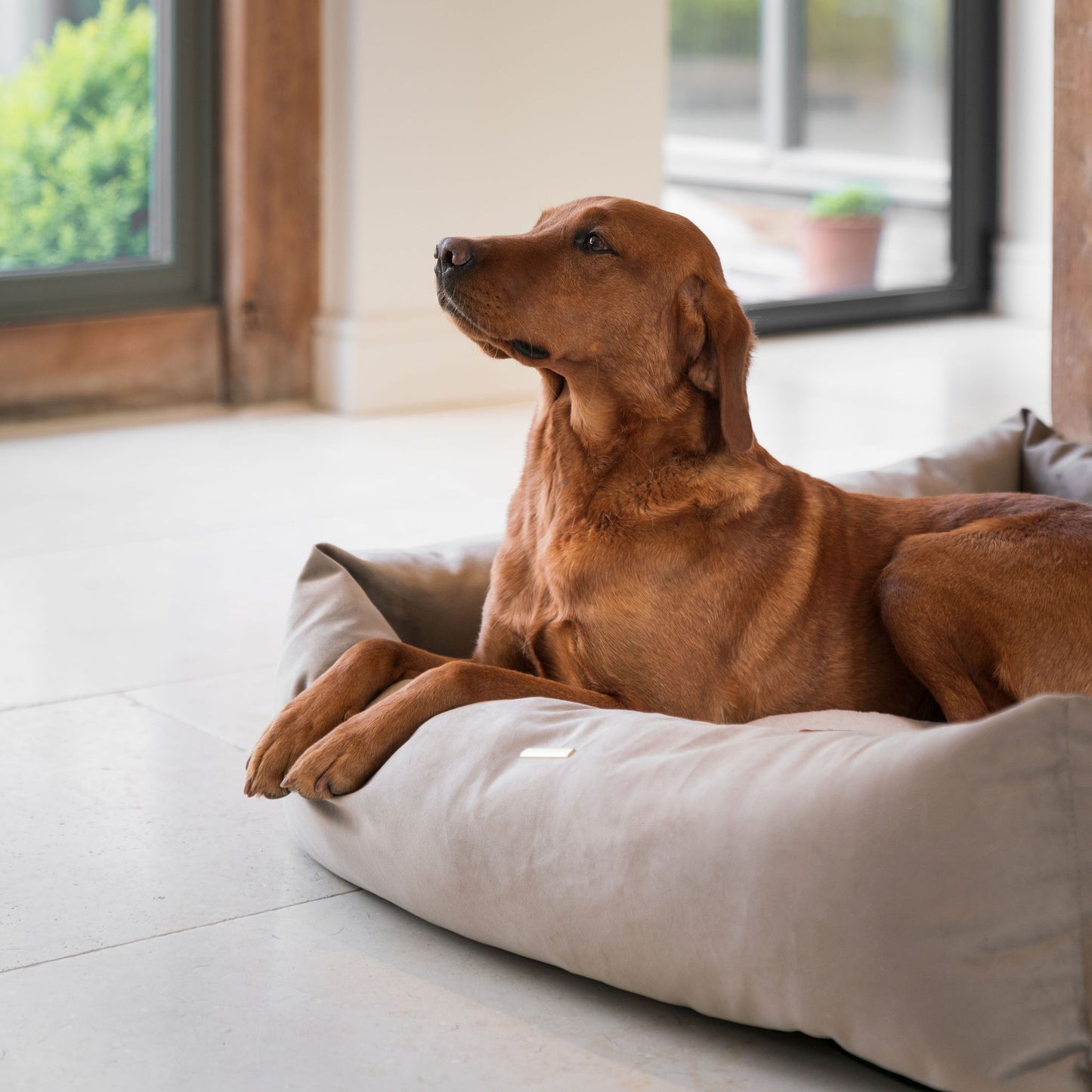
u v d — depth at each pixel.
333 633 2.58
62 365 5.69
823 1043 1.92
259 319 6.03
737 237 7.62
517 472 5.15
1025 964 1.71
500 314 2.37
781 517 2.51
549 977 2.08
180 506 4.67
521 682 2.35
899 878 1.72
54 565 4.06
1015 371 6.79
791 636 2.50
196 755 2.87
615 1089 1.81
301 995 2.02
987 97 8.14
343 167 5.93
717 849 1.83
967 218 8.23
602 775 1.98
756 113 7.58
